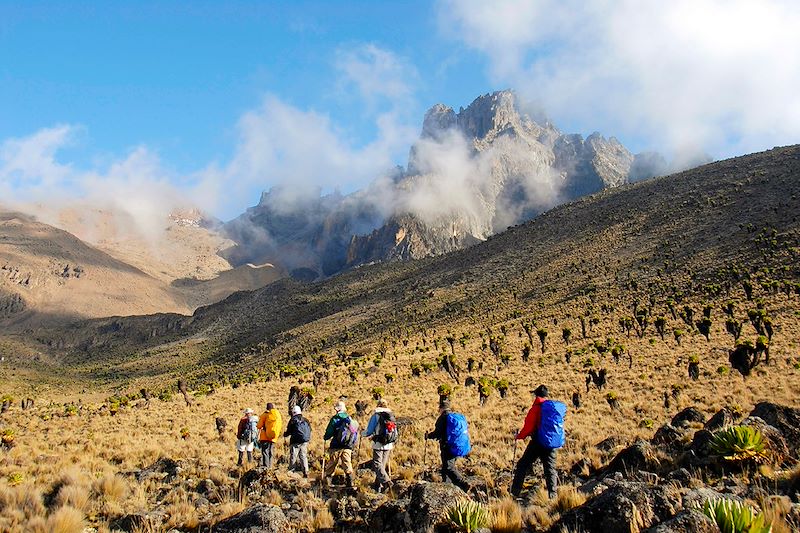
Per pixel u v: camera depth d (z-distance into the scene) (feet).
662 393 97.35
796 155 461.37
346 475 36.96
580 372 150.51
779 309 196.24
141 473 44.52
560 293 359.05
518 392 121.08
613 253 412.77
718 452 28.50
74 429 98.43
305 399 107.76
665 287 293.84
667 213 453.17
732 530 17.40
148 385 475.72
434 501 24.82
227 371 456.04
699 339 176.24
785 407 32.09
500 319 336.70
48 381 613.93
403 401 120.06
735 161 527.40
